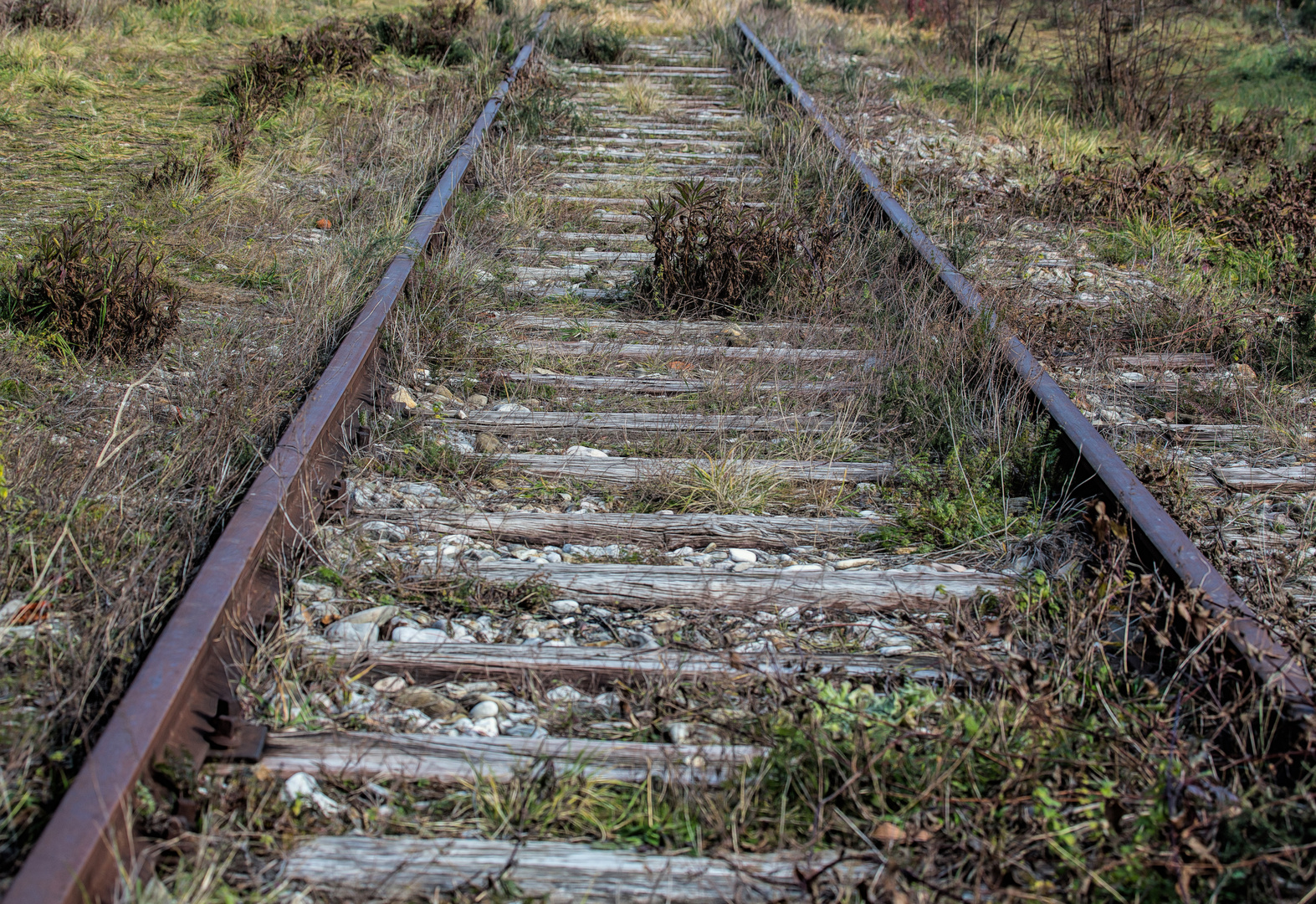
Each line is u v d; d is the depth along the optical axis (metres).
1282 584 3.21
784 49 11.91
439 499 3.56
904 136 8.92
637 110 9.63
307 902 2.04
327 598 2.97
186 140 7.48
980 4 14.30
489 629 2.92
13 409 3.75
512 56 10.47
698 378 4.60
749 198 7.11
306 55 9.27
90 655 2.49
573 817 2.29
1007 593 3.08
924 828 2.24
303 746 2.39
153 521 3.09
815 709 2.53
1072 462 3.70
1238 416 4.43
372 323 4.35
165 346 4.41
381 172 6.87
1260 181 8.48
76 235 4.83
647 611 3.05
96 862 1.91
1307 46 16.34
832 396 4.45
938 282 5.18
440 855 2.15
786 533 3.46
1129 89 10.42
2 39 9.39
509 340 4.88
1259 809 2.24
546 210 6.65
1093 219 7.12
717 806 2.29
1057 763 2.38
